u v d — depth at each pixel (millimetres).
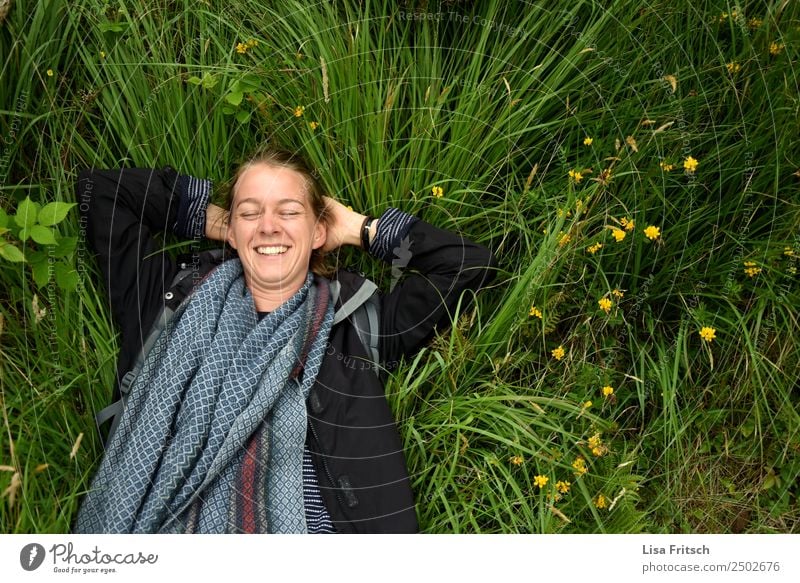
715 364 1693
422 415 1636
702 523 1638
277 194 1521
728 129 1719
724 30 1744
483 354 1638
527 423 1566
